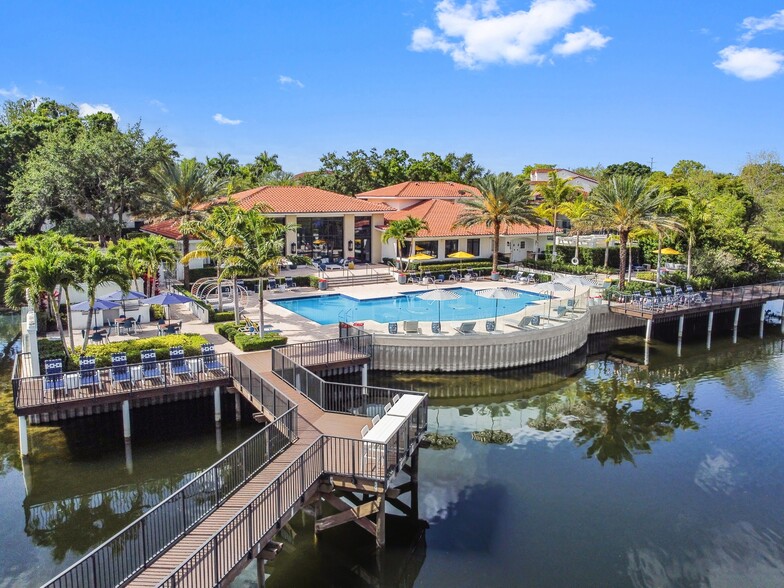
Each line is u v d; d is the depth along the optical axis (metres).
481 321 36.66
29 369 24.02
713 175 96.62
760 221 75.44
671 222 45.16
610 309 42.62
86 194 52.34
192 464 21.69
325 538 17.62
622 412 28.52
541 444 24.42
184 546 13.73
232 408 25.80
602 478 21.42
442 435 25.08
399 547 16.94
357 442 18.50
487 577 15.62
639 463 22.78
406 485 20.48
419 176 94.69
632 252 63.75
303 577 15.79
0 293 50.06
